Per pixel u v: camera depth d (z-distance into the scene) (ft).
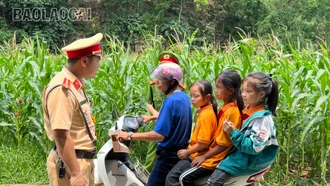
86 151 11.07
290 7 92.94
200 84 12.62
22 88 22.06
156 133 12.92
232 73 12.41
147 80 21.59
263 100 11.83
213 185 12.09
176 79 13.07
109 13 93.25
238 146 11.71
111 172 14.17
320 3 93.66
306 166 20.98
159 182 13.60
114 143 13.15
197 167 12.62
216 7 98.94
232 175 12.07
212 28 95.96
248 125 11.78
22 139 21.91
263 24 92.02
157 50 21.99
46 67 20.56
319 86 18.17
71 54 10.87
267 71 21.27
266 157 11.95
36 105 20.76
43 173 19.83
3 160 20.16
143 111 21.84
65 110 10.54
